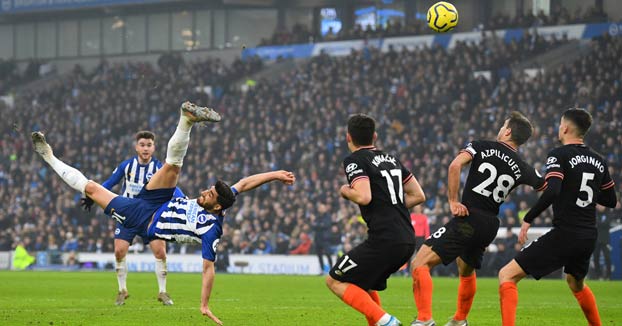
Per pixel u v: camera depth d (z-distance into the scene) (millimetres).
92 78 57500
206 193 10922
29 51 65875
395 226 9852
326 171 40312
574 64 42812
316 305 16812
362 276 9867
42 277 29188
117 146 48781
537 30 47906
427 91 44688
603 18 46938
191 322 12852
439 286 24625
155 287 23219
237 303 17328
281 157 43062
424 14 55469
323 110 45469
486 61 46438
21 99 58188
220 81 53438
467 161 10984
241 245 36312
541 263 10750
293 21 60000
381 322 9547
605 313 15250
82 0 60625
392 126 42656
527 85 42500
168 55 55938
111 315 13859
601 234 29812
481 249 11164
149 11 62594
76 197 43375
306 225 35719
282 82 51594
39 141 11672
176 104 51750
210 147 45312
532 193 33656
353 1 58031
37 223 42750
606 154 37000
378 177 9945
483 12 53469
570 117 11078
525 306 17047
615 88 40875
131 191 16172
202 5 61344
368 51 50094
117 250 16094
